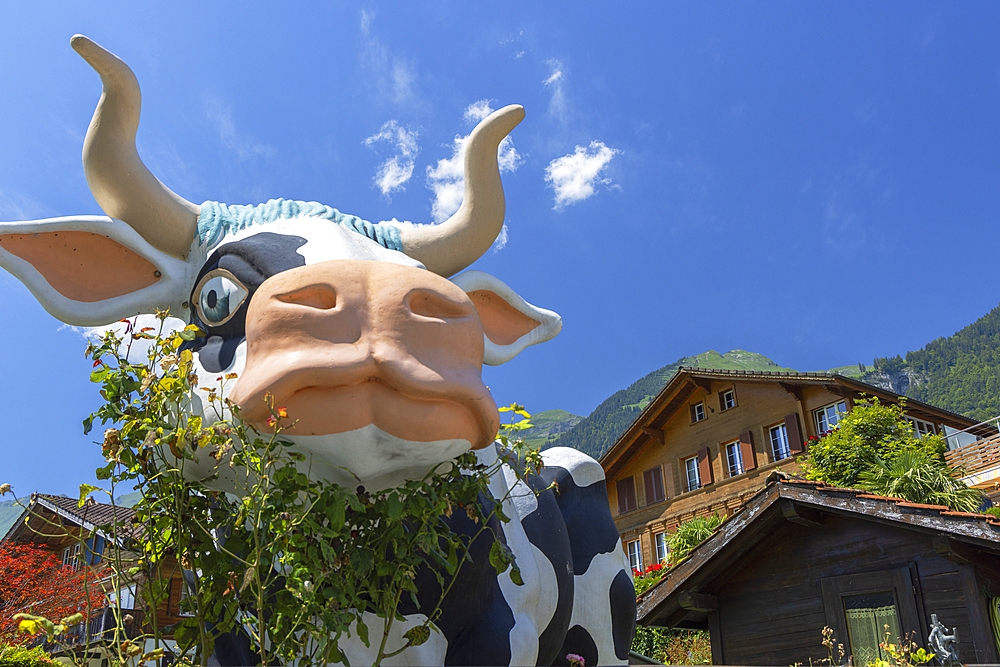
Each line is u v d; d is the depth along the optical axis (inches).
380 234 130.0
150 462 95.3
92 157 115.6
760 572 293.7
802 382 794.8
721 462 898.7
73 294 118.1
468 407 84.0
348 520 96.0
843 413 623.8
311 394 80.0
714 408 917.8
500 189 137.4
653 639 474.3
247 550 95.4
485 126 134.4
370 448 83.2
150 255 118.8
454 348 84.5
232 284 109.6
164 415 94.4
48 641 89.9
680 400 953.5
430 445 83.7
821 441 574.2
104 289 120.4
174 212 120.1
